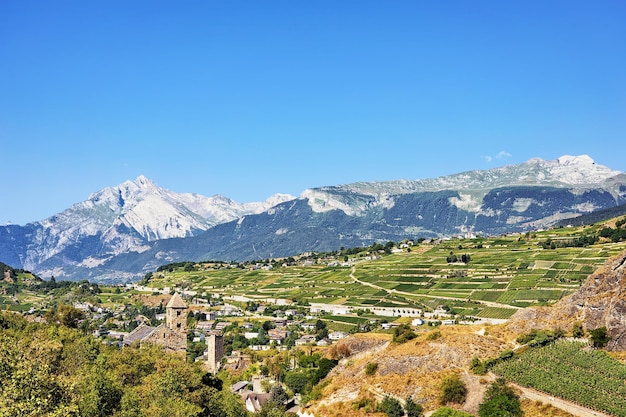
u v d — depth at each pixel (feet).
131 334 575.38
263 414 476.54
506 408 350.84
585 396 342.44
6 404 254.06
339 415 410.72
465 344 428.56
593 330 404.77
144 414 310.45
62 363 392.06
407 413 382.42
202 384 388.37
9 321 548.31
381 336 570.87
